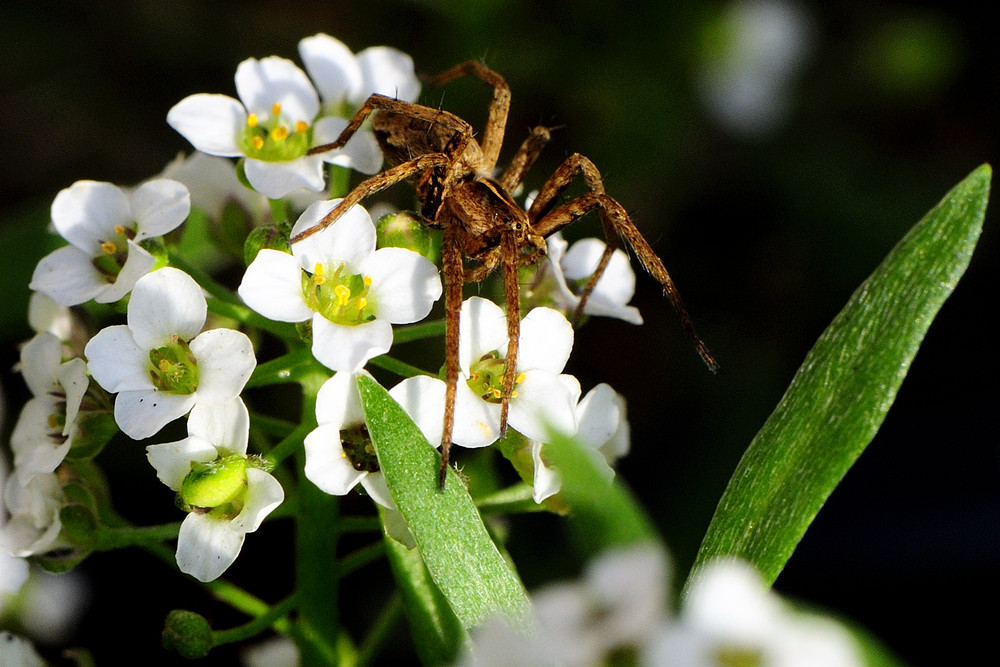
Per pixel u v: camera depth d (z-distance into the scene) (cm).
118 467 13
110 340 11
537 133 12
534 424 11
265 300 11
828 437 11
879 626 13
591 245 12
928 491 13
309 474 11
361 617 13
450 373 11
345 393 11
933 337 14
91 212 11
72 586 12
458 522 10
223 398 11
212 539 11
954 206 11
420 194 12
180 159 12
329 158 11
